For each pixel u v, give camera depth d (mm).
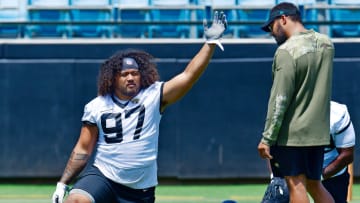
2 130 27609
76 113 27516
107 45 27438
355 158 27344
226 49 27484
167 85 13570
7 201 24531
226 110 27469
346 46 27391
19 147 27609
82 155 13711
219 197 25406
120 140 13367
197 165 27500
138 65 13539
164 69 27250
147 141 13430
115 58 13523
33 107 27547
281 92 14453
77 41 27609
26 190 26938
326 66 14742
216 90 27422
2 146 27609
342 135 15180
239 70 27438
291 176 14734
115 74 13445
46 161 27609
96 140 13742
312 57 14609
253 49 27469
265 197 14984
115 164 13367
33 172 27656
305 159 14797
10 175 27688
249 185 27938
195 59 13570
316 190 15016
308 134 14602
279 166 14859
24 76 27531
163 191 26703
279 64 14562
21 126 27594
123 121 13391
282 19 15109
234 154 27516
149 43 27391
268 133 14578
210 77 27422
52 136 27594
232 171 27500
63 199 13672
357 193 26078
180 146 27422
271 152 14938
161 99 13516
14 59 27516
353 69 27312
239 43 27422
